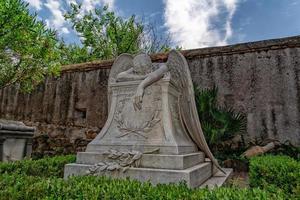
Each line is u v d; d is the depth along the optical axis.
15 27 4.23
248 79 6.10
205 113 5.50
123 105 3.09
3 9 4.03
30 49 4.71
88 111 7.32
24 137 4.75
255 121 5.80
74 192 1.59
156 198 1.49
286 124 5.54
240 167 4.62
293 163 2.68
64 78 7.96
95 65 7.63
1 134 4.22
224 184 2.91
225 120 5.30
